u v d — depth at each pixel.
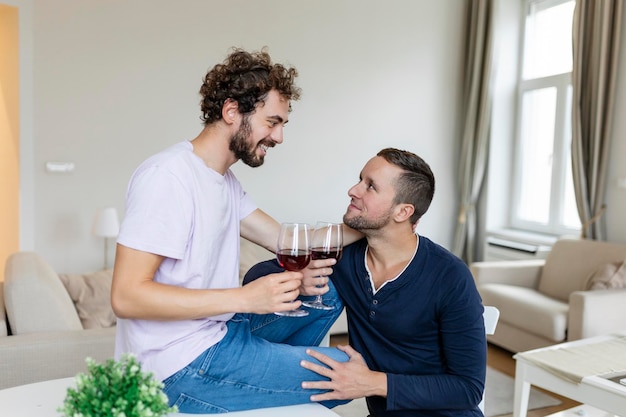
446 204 5.36
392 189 1.49
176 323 1.29
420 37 5.08
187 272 1.29
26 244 3.87
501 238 5.06
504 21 5.05
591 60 4.03
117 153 4.10
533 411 3.02
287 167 4.67
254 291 1.23
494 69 4.96
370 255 1.64
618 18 3.88
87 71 3.97
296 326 1.63
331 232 1.46
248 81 1.29
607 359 2.38
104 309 2.99
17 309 2.32
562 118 4.69
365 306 1.62
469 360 1.51
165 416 1.30
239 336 1.37
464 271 1.53
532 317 3.54
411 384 1.47
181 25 4.22
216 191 1.34
